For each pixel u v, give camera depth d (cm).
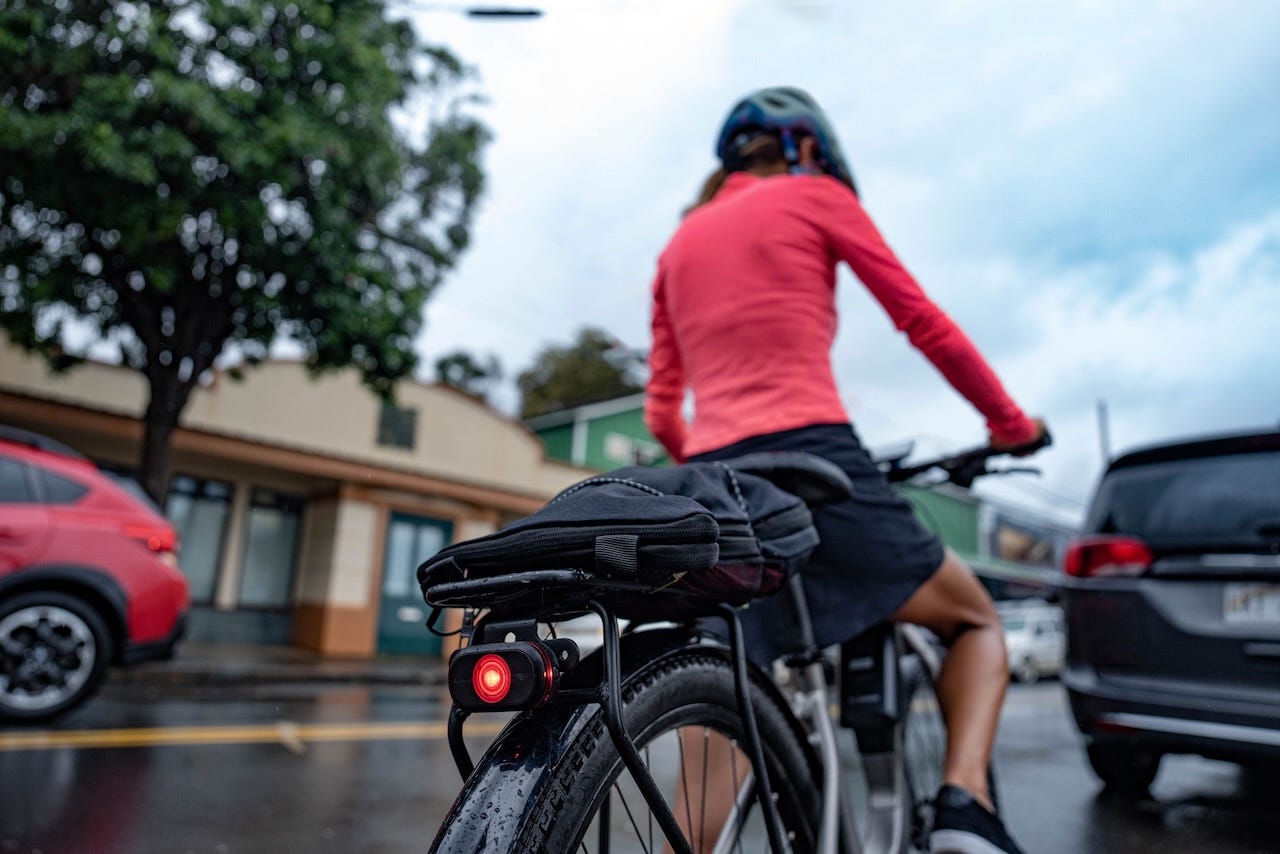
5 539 499
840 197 157
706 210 168
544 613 98
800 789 138
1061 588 361
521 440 1571
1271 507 311
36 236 849
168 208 800
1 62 779
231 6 813
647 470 115
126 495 556
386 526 1402
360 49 869
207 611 1290
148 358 917
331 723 544
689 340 164
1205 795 369
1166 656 319
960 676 163
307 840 271
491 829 88
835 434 150
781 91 178
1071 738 562
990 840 143
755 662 136
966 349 152
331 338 918
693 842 122
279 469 1329
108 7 805
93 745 419
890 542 150
